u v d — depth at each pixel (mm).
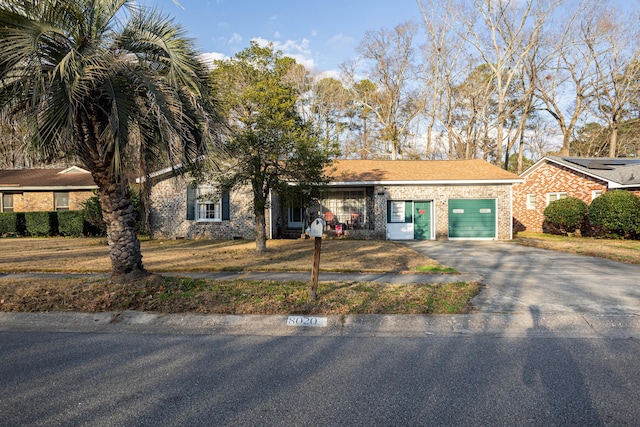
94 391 3355
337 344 4582
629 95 30812
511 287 7359
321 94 37281
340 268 9250
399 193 18406
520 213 23375
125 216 6664
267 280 7719
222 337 4828
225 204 17672
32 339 4734
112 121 5746
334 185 18219
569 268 9711
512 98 35156
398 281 7770
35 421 2861
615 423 2857
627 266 9984
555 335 4906
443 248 14625
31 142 5871
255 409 3061
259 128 11156
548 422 2875
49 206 21938
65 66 5340
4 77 5504
